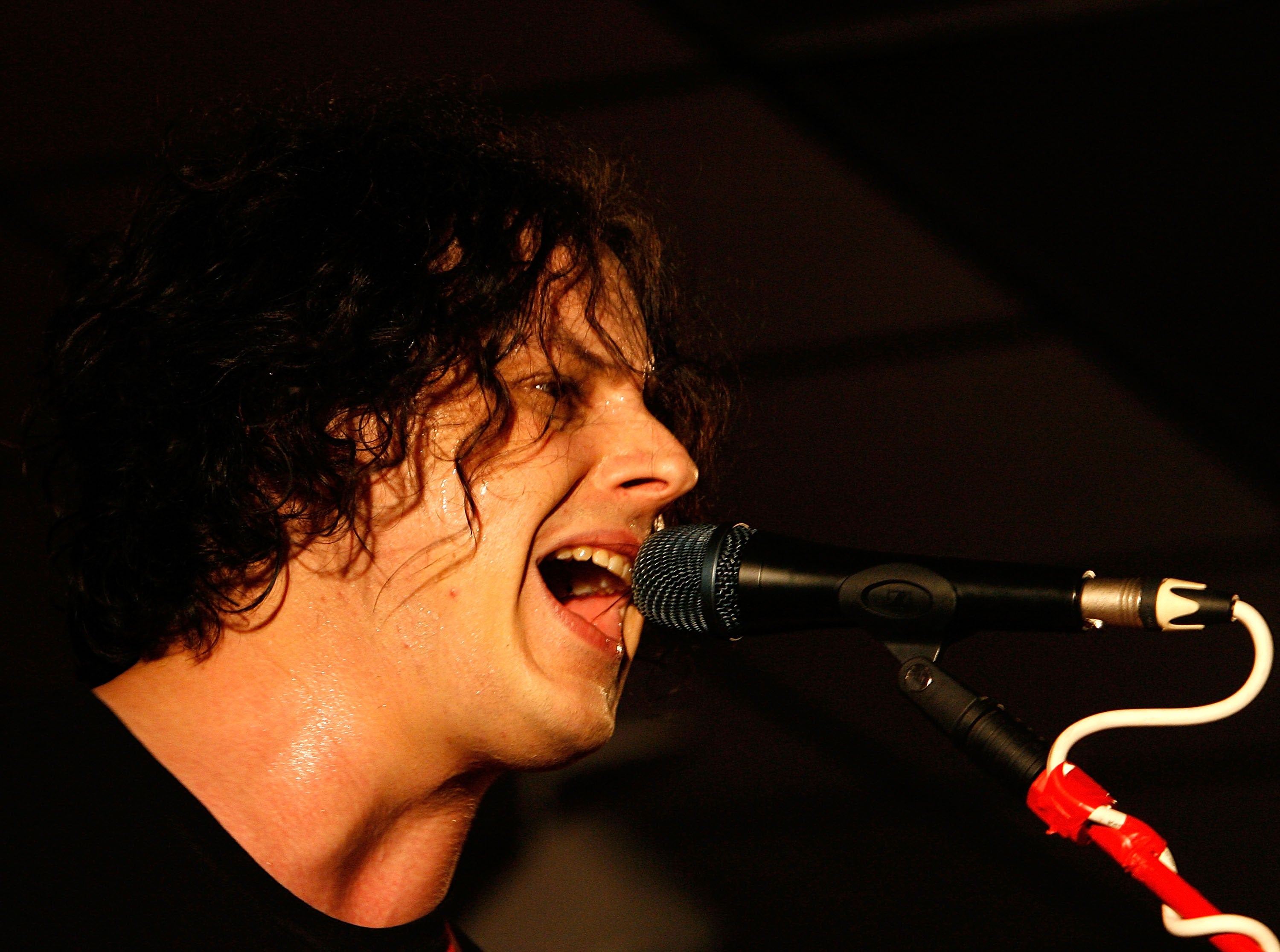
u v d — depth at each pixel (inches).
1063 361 187.0
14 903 60.0
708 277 173.5
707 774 168.7
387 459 75.9
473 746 76.0
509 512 76.0
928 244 180.1
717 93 165.6
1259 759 175.5
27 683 145.3
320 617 74.4
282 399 77.5
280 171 85.0
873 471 181.3
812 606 70.9
